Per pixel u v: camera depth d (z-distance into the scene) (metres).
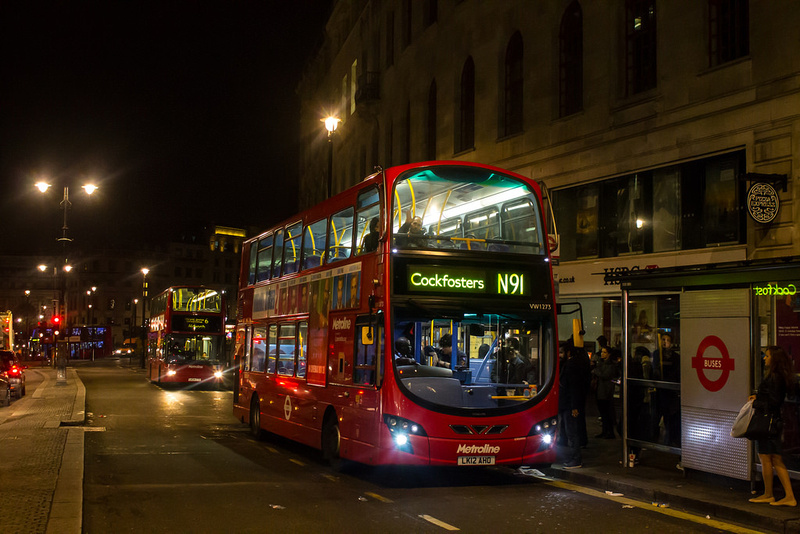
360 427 10.99
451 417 10.27
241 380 18.17
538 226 11.65
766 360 9.03
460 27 27.39
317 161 53.94
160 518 8.48
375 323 10.77
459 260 10.97
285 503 9.41
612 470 11.47
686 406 10.62
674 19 18.38
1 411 21.38
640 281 11.37
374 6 36.81
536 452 10.67
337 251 12.76
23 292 130.88
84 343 114.12
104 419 20.47
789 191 15.39
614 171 19.97
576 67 21.97
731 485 10.12
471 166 11.39
